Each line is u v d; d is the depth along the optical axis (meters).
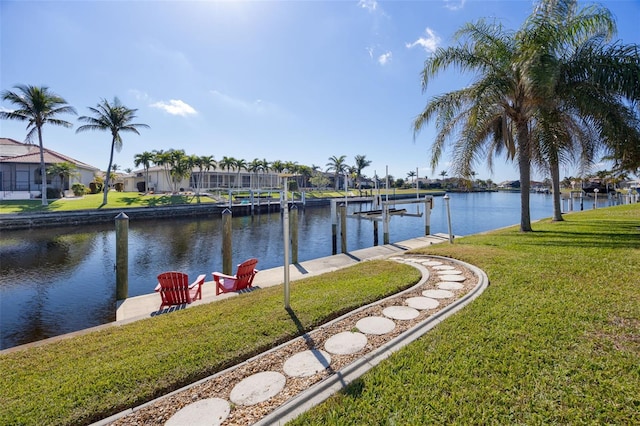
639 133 8.62
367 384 2.61
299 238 19.17
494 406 2.29
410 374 2.71
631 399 2.28
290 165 54.00
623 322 3.49
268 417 2.27
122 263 6.57
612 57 8.67
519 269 5.86
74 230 20.98
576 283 4.88
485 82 9.47
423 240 12.64
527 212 11.09
